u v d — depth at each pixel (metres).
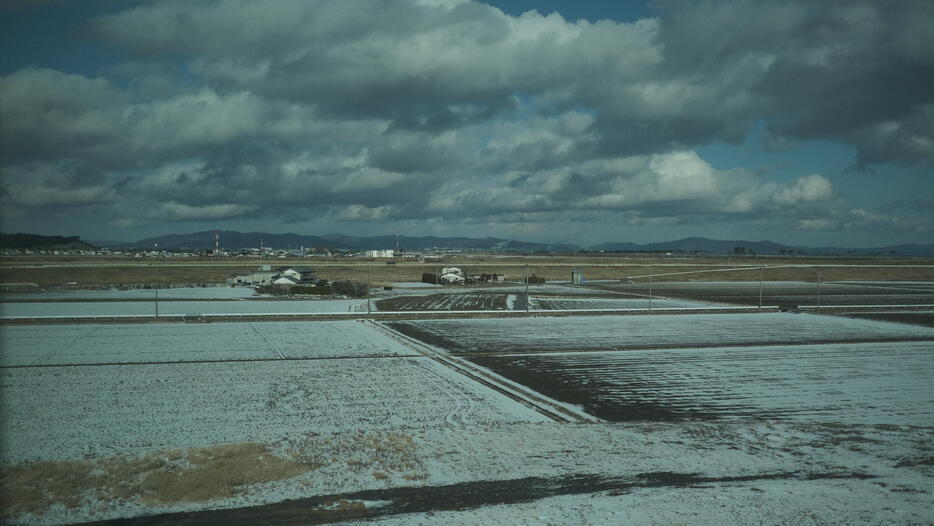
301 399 30.41
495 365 39.56
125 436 24.25
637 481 19.59
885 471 20.50
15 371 36.41
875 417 27.66
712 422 26.64
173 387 32.66
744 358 42.28
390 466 20.84
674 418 27.48
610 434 24.59
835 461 21.47
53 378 34.56
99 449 22.67
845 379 35.66
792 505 17.64
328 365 39.06
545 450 22.59
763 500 18.00
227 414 27.58
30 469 20.19
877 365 39.84
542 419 27.20
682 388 33.44
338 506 17.59
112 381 33.94
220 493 18.45
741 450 22.64
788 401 30.62
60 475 19.67
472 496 18.39
